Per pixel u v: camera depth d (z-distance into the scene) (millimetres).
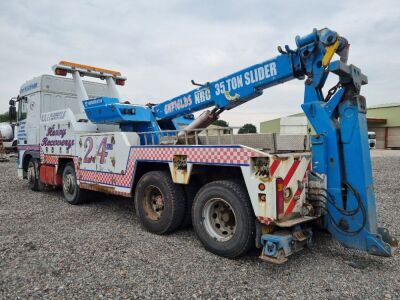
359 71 3977
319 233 4840
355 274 3582
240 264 3873
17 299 3033
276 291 3211
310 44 4105
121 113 5832
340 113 3924
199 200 4348
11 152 25359
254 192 3760
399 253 4191
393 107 37312
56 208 6844
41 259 3971
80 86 7727
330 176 3965
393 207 6824
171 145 4793
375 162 17438
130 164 5492
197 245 4527
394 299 3043
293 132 5160
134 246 4461
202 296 3117
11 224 5555
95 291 3195
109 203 7336
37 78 8594
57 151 7629
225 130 4574
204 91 5293
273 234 3744
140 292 3184
